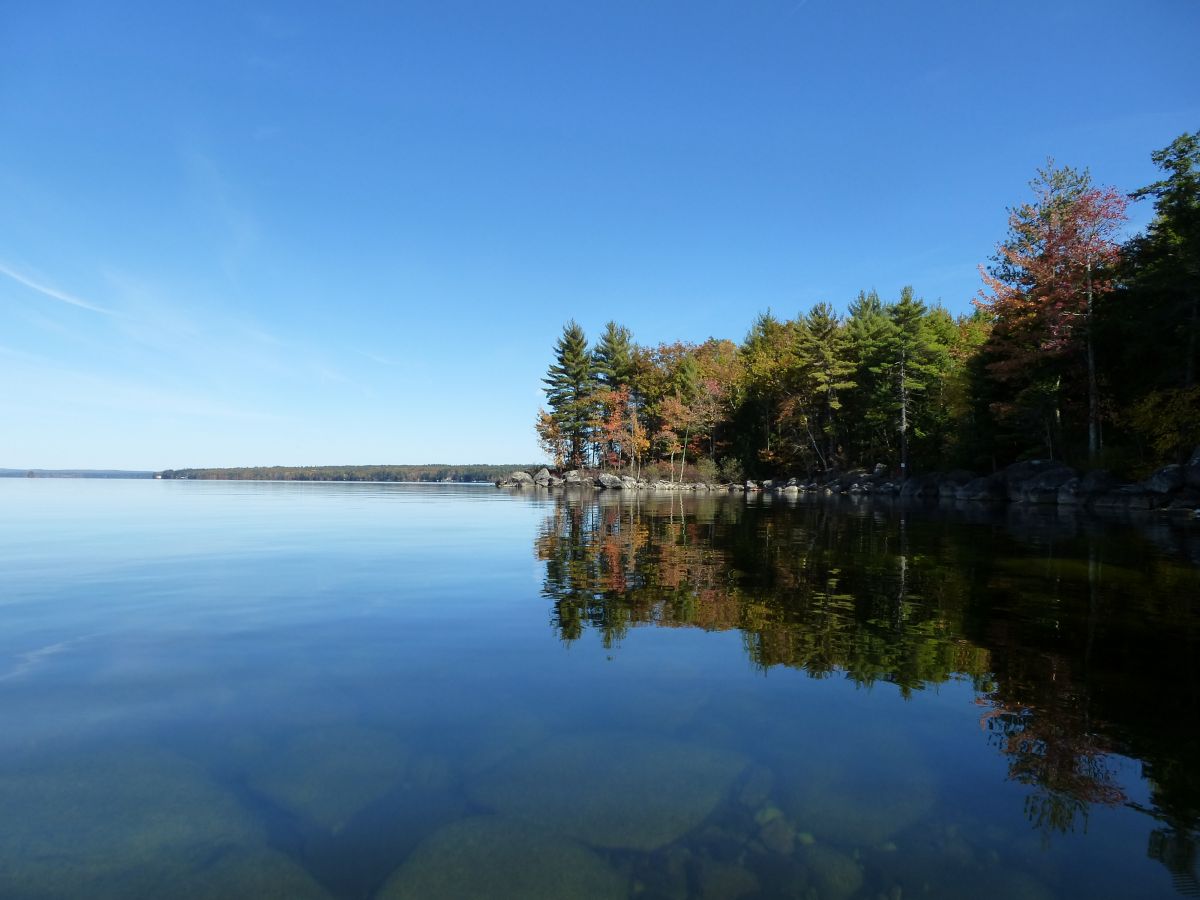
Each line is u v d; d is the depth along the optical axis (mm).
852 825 2473
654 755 3018
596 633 5164
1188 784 2756
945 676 4113
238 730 3234
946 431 40344
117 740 3098
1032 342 28219
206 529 14633
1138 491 21828
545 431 71312
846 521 17500
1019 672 4207
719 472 59062
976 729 3312
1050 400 28250
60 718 3355
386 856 2264
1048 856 2264
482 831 2424
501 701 3660
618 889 2107
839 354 48531
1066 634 5172
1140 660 4461
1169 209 22188
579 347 69625
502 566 8820
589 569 8578
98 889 2029
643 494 45594
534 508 24953
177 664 4297
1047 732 3285
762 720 3418
